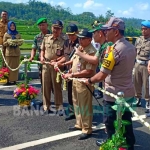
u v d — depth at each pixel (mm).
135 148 4613
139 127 5520
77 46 5219
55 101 6145
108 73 3779
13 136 4965
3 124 5504
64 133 5148
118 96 3521
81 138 4898
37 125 5504
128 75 3850
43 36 6422
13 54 8500
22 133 5109
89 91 4844
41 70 6578
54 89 6055
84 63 4816
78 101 4938
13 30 8523
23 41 8672
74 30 5445
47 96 6156
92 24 5258
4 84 8672
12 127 5371
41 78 6664
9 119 5785
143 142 4840
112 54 3717
